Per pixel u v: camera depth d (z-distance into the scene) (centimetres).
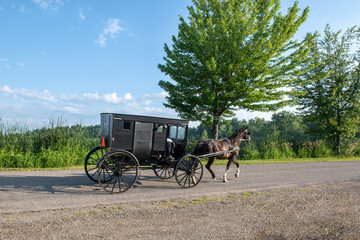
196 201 613
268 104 1616
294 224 482
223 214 526
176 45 1631
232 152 891
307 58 1572
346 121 2427
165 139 745
